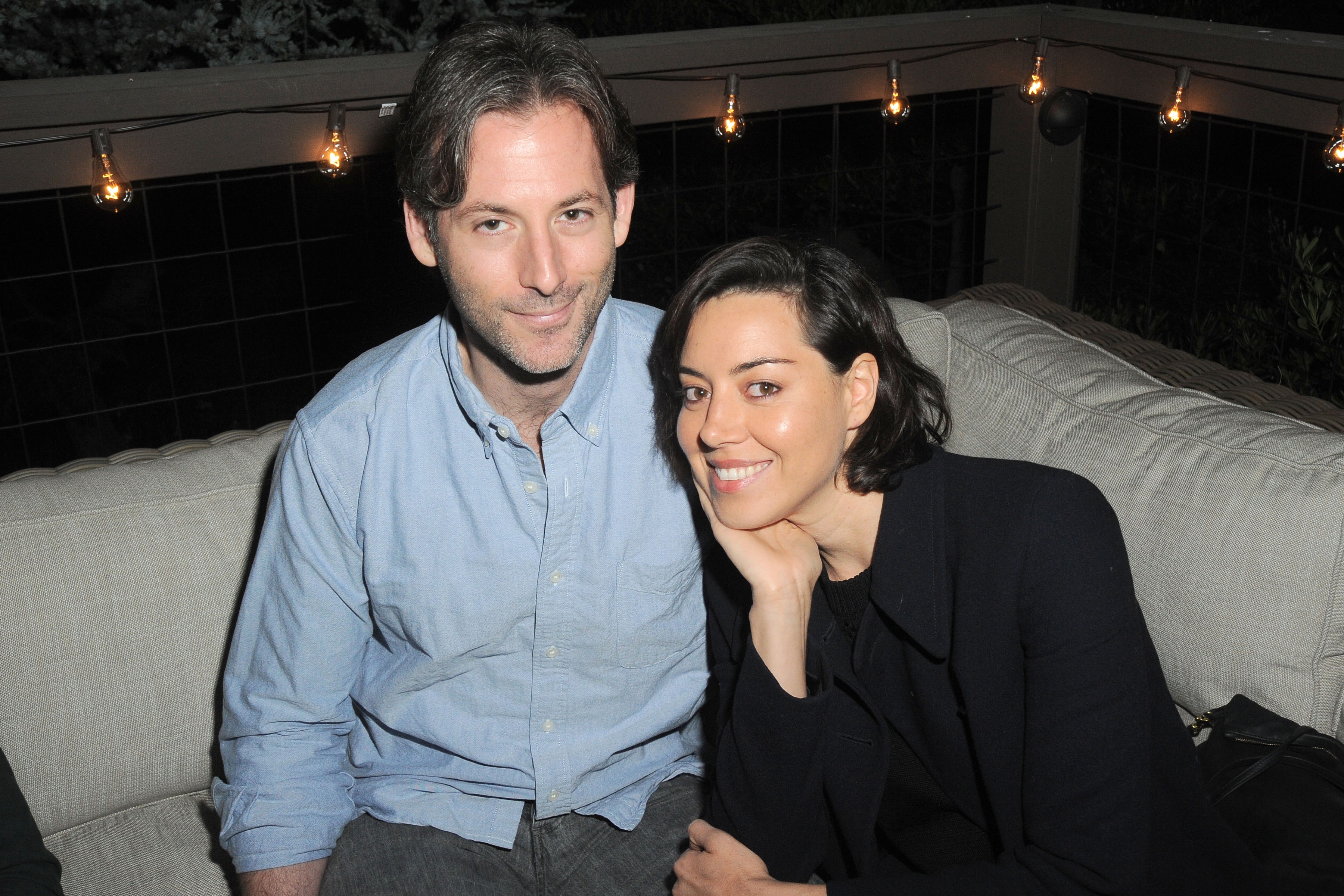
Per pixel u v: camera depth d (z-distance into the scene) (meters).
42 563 1.57
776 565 1.38
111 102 2.29
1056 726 1.22
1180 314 3.45
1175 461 1.57
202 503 1.67
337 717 1.50
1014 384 1.82
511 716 1.50
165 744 1.63
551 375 1.35
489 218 1.25
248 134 2.47
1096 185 3.79
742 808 1.41
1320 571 1.41
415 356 1.44
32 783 1.55
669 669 1.56
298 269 4.21
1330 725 1.45
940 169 4.20
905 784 1.45
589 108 1.25
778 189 3.10
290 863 1.40
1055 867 1.21
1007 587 1.25
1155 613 1.56
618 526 1.46
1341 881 1.22
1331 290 2.79
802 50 2.84
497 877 1.49
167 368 4.16
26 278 2.67
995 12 3.00
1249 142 3.82
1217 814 1.28
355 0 4.39
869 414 1.33
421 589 1.44
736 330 1.25
